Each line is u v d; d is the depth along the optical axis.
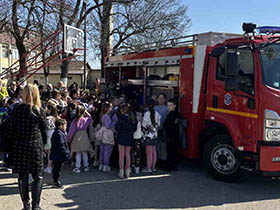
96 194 5.66
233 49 6.07
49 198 5.42
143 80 9.16
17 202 5.16
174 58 7.70
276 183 6.53
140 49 9.89
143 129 7.07
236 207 5.14
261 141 5.56
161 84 8.32
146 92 8.99
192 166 7.89
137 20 20.00
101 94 11.88
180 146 7.39
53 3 15.34
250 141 5.70
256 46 5.77
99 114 7.44
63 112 7.89
